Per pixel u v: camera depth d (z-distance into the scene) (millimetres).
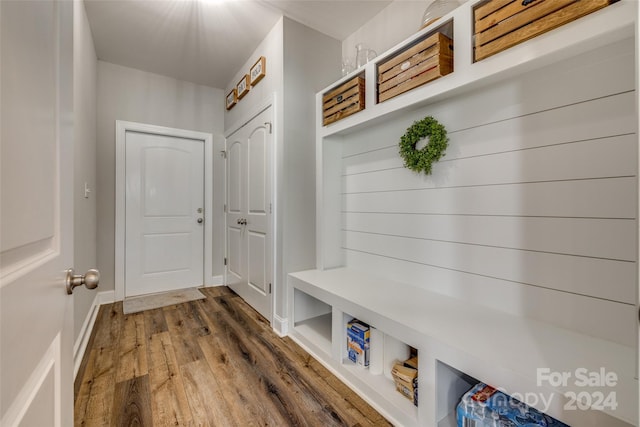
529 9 1137
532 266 1347
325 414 1410
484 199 1512
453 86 1433
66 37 747
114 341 2121
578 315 1214
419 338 1249
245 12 2221
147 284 3227
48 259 584
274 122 2365
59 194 670
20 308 443
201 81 3432
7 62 410
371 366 1616
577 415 851
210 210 3576
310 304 2309
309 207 2391
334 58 2535
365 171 2246
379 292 1771
